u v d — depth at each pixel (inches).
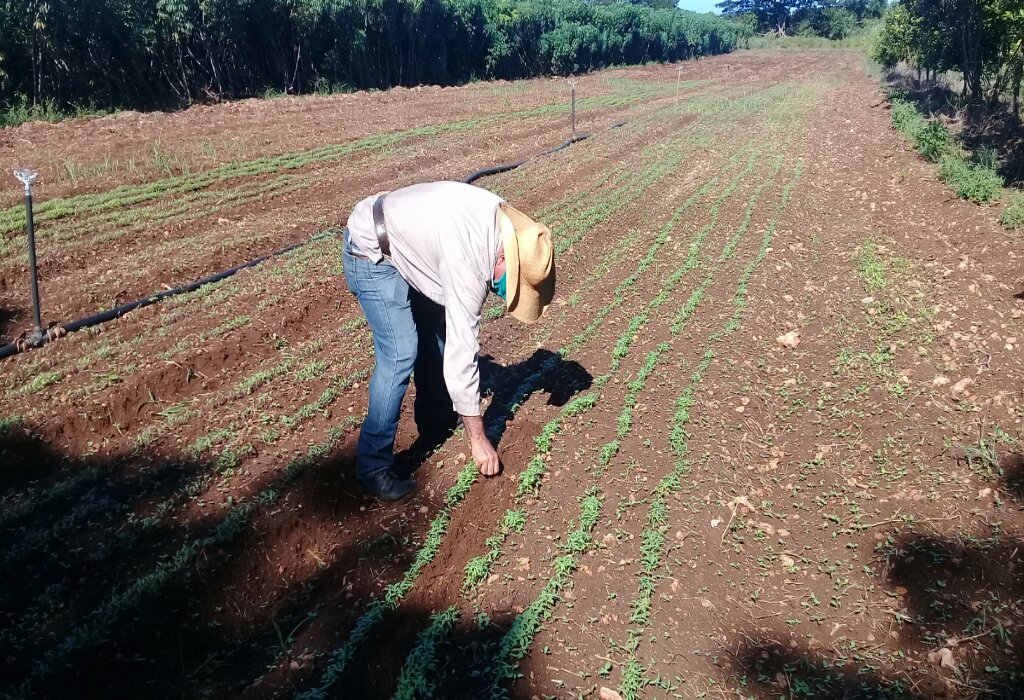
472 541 153.5
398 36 1085.8
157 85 807.1
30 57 685.9
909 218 379.9
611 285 302.5
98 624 130.7
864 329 248.2
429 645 126.0
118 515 161.8
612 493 168.2
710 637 130.0
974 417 190.2
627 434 191.0
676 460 179.8
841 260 319.9
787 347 238.5
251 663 126.3
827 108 874.8
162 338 245.6
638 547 151.6
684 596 138.9
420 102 888.9
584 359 236.1
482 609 136.8
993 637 125.9
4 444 185.3
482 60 1289.4
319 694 117.4
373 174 490.6
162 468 178.2
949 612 131.6
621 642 129.3
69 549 151.6
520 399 209.2
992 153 490.3
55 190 418.6
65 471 180.2
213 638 132.0
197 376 226.2
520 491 167.3
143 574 144.6
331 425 197.9
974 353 223.9
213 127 641.0
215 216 390.3
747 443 186.5
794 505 163.0
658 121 790.5
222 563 146.8
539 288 146.8
